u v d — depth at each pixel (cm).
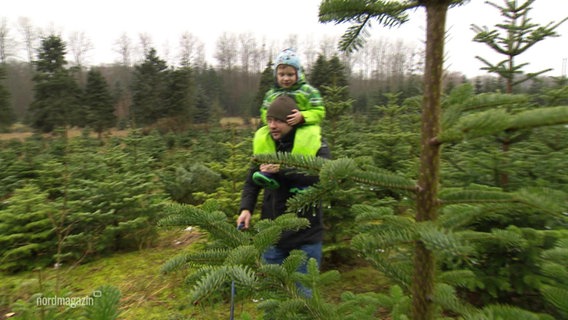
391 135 468
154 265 431
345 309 144
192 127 2361
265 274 117
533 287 235
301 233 212
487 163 324
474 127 81
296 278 126
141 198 510
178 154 1073
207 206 140
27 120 2247
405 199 298
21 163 805
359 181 99
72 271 421
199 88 3123
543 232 228
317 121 217
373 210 128
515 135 321
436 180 96
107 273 413
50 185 597
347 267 396
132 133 1027
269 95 245
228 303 309
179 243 511
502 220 259
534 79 396
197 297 88
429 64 94
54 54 2006
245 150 782
